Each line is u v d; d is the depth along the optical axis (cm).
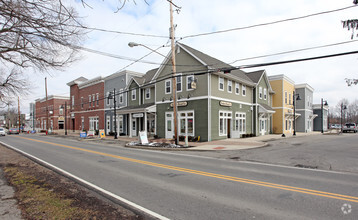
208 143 1839
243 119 2598
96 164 986
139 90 2831
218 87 2144
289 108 3516
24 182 670
